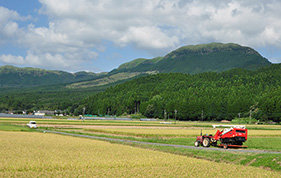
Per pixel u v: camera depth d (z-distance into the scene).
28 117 194.62
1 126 97.12
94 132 90.00
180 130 98.69
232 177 29.14
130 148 49.50
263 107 191.88
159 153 44.50
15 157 37.38
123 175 29.56
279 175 30.14
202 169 32.72
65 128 100.56
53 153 41.50
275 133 89.75
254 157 38.66
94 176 28.91
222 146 51.88
